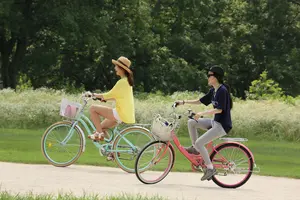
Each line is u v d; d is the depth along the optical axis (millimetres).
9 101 56312
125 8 112812
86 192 20312
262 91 74562
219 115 23578
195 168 23953
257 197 20922
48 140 27500
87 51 116062
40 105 53344
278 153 39500
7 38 105750
